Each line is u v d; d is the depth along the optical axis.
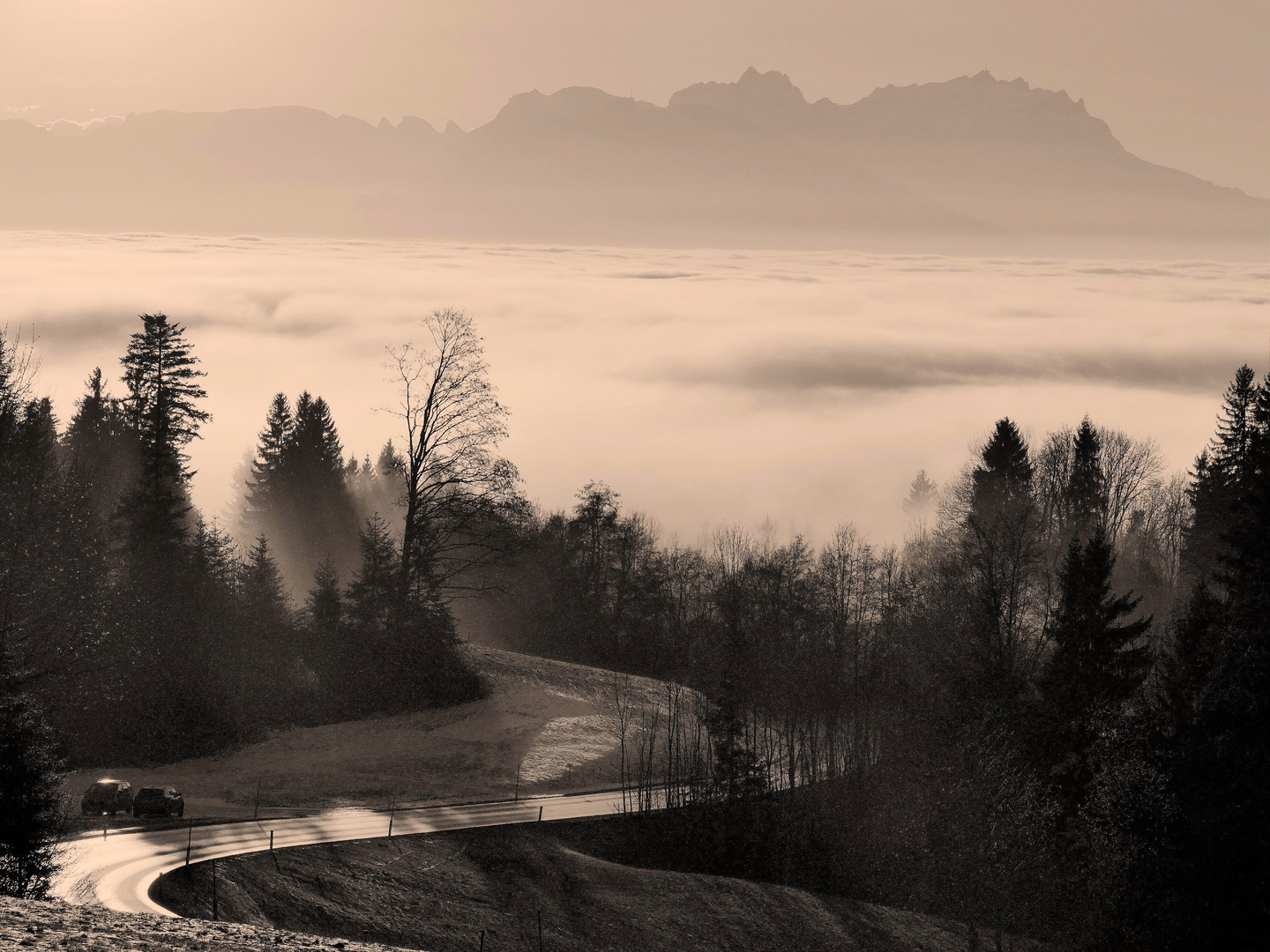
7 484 64.56
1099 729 52.22
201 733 67.81
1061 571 71.12
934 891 53.81
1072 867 49.72
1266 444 55.34
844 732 72.00
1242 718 41.16
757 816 60.03
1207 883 38.44
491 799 61.56
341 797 61.00
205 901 42.81
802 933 50.50
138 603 69.88
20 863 37.22
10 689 41.69
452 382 72.19
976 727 53.81
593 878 52.75
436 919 47.44
